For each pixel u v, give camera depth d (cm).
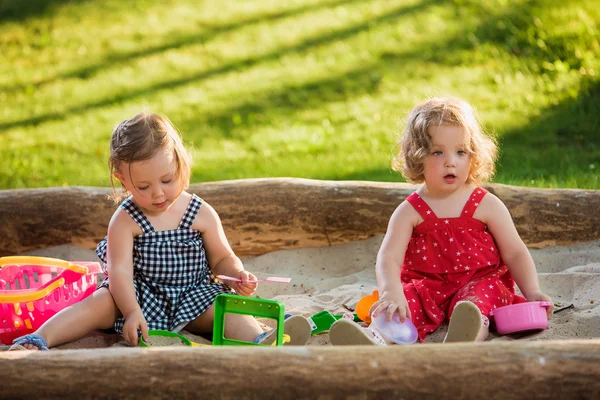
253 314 292
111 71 1017
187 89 942
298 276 408
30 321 325
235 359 220
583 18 937
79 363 224
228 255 346
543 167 627
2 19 1191
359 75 925
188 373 219
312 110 851
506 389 212
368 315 320
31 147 796
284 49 1029
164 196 318
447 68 905
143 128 315
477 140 328
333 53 995
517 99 802
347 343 272
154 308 325
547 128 730
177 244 332
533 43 913
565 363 214
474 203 329
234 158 727
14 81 1010
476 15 1008
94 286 365
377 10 1100
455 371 213
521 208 416
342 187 430
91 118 877
